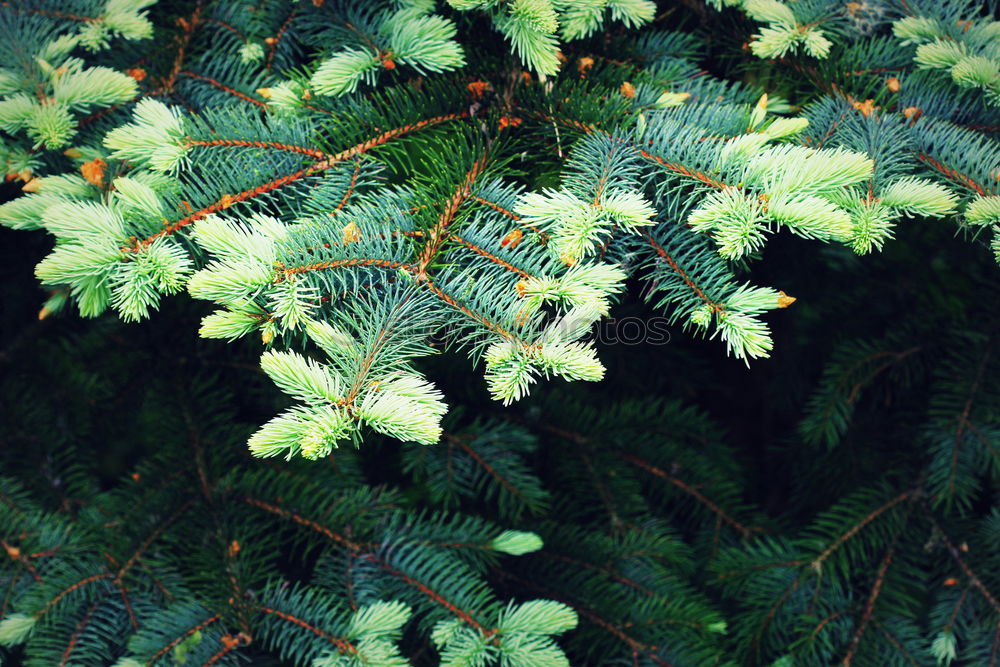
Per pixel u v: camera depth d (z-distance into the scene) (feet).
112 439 6.06
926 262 6.00
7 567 5.47
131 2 5.23
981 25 5.26
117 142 4.99
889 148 5.11
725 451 6.11
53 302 5.18
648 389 6.32
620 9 5.19
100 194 5.06
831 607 5.71
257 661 5.38
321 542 5.57
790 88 5.38
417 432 4.75
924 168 5.13
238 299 4.80
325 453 4.73
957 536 5.79
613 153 5.06
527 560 5.77
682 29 5.53
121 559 5.46
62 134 5.04
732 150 5.00
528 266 4.98
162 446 5.78
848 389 5.91
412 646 5.59
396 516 5.60
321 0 5.25
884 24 5.39
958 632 5.65
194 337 5.95
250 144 5.12
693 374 6.34
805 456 6.18
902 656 5.63
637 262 5.04
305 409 4.78
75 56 5.32
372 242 4.96
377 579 5.47
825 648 5.62
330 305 4.94
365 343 4.86
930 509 5.85
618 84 5.35
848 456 6.06
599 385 6.24
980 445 5.73
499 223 5.04
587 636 5.61
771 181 4.93
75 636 5.33
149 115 5.03
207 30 5.39
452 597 5.41
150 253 4.86
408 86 5.24
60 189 5.04
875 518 5.83
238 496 5.62
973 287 5.94
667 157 5.03
